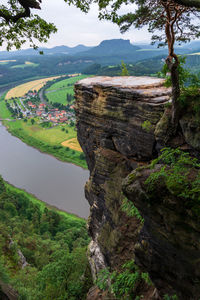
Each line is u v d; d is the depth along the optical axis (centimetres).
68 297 2311
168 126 1150
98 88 1692
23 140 17762
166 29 959
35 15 865
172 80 998
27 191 10294
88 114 1881
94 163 2080
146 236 824
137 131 1448
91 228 2106
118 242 1391
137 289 1098
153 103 1315
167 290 849
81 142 2166
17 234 6300
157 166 839
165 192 709
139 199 762
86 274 2383
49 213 8156
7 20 858
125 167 1625
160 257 789
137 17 1027
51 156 14588
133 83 1630
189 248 666
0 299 1838
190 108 1030
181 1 815
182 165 783
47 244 6144
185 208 657
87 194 2138
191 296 749
